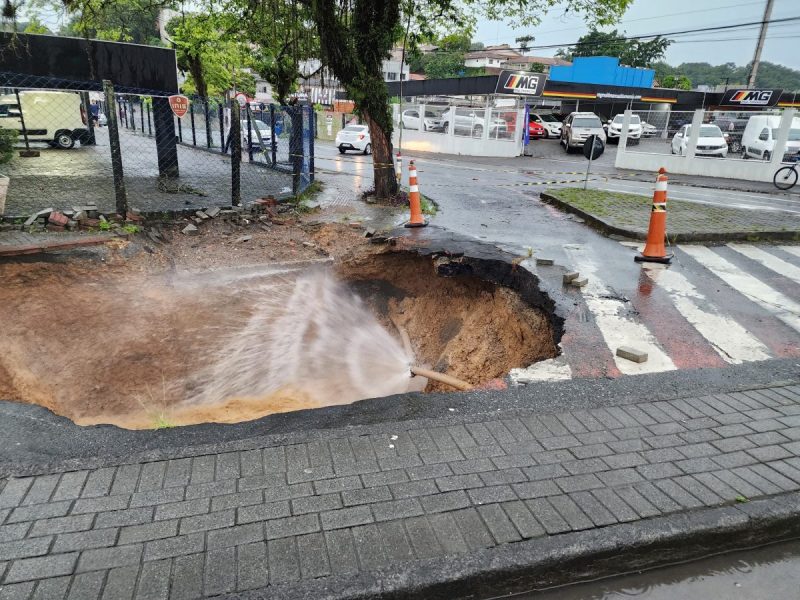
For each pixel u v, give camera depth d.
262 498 2.82
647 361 4.61
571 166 22.70
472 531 2.65
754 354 4.80
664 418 3.69
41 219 7.61
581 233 9.36
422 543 2.57
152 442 3.29
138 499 2.79
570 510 2.80
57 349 6.02
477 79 28.53
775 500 2.91
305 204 10.98
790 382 4.25
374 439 3.36
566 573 2.58
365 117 11.47
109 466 3.03
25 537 2.53
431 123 29.70
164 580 2.33
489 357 6.14
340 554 2.49
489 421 3.60
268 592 2.30
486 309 6.86
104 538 2.54
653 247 7.64
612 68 36.31
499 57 70.38
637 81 37.41
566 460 3.21
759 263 7.67
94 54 11.16
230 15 13.62
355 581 2.37
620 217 10.10
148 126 24.38
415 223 9.36
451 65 55.09
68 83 11.34
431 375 5.68
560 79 35.44
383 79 11.51
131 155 17.03
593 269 7.18
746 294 6.37
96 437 3.31
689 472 3.12
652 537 2.66
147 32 18.47
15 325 5.98
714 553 2.79
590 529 2.68
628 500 2.88
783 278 6.99
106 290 6.67
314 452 3.21
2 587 2.27
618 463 3.19
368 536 2.60
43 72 10.80
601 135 27.00
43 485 2.87
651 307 5.89
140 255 7.35
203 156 18.61
